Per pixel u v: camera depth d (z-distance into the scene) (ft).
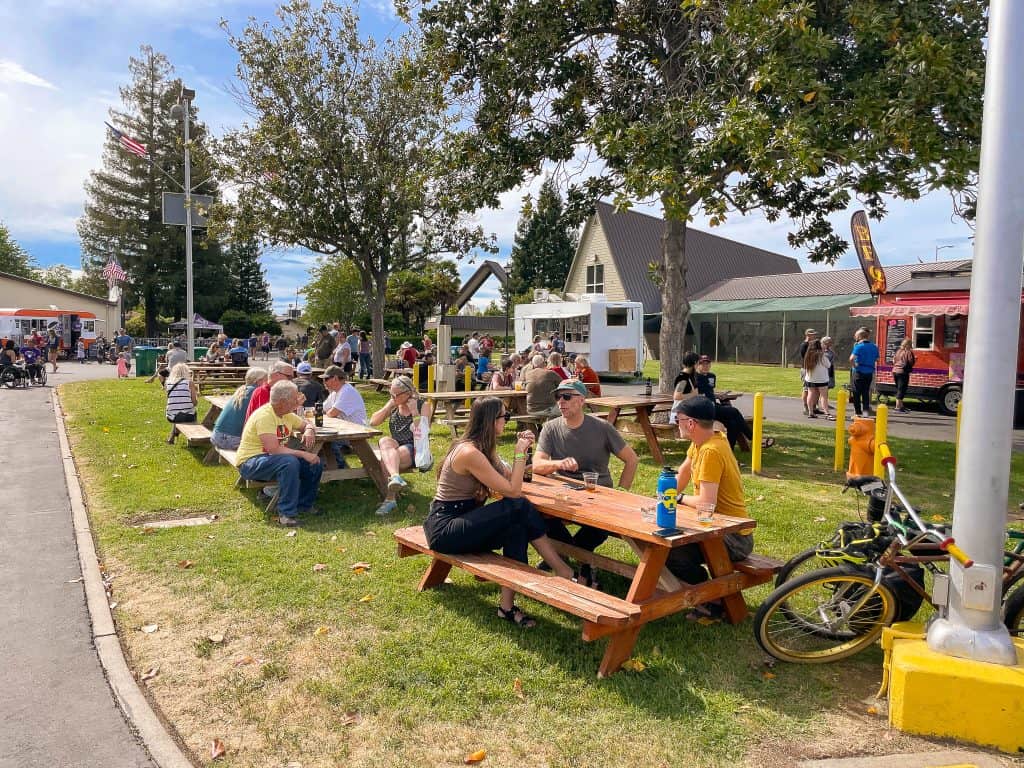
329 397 28.58
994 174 10.69
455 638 13.56
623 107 36.47
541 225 216.74
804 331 108.68
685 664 12.75
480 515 14.34
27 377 66.18
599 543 16.79
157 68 176.55
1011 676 10.35
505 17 35.53
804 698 11.73
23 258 233.35
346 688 11.73
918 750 10.34
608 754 10.07
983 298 10.93
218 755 9.96
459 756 10.00
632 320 91.15
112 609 14.88
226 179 59.77
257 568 17.20
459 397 38.93
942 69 25.17
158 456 30.94
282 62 57.93
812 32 26.61
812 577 12.63
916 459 32.63
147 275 178.50
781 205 40.14
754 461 29.37
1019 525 22.16
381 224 61.31
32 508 22.77
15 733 10.60
